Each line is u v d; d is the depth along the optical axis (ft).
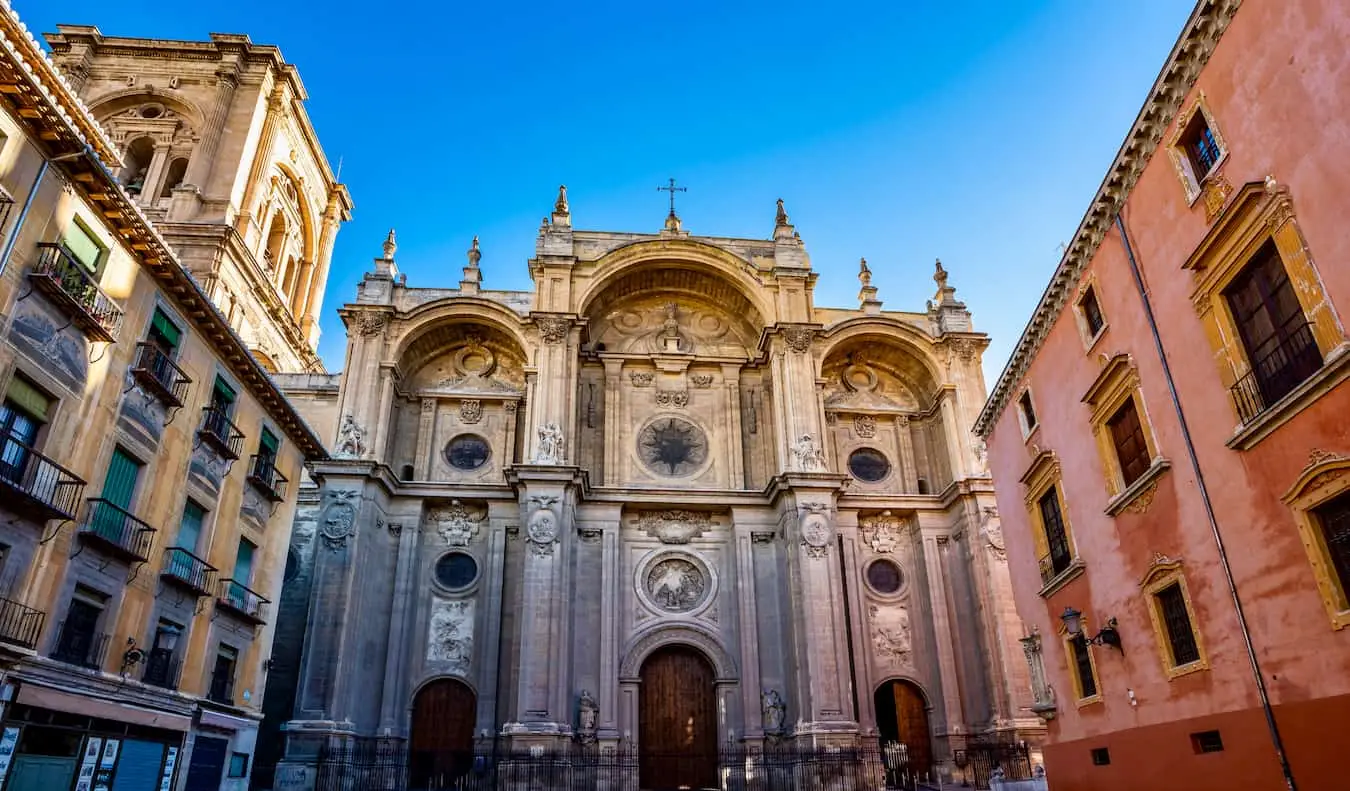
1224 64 49.90
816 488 123.44
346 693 107.14
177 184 154.20
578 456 133.08
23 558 51.55
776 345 135.23
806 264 143.74
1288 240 44.57
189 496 70.38
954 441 133.80
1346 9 40.34
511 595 119.85
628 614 122.21
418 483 124.26
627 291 145.69
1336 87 41.14
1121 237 62.64
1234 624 50.34
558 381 127.65
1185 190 54.24
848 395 145.28
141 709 61.82
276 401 84.94
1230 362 50.16
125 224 60.90
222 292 140.15
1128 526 63.00
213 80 160.76
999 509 91.40
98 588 58.44
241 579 80.53
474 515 126.00
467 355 140.36
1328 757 42.45
